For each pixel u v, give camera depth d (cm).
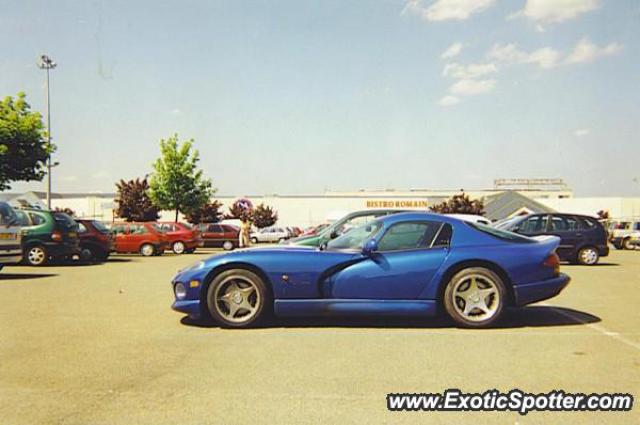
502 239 699
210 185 4406
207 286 681
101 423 373
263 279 678
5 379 468
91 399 418
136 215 5200
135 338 622
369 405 405
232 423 371
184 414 387
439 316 745
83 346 584
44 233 1641
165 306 853
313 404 407
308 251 689
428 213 721
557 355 544
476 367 501
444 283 675
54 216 1669
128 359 531
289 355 544
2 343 598
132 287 1109
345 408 399
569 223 1744
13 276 1341
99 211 6494
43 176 2297
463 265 676
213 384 453
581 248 1730
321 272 670
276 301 672
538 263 681
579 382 458
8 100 2217
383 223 703
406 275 670
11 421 376
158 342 602
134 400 416
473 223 718
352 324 699
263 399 417
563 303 883
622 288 1093
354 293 672
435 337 624
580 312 793
